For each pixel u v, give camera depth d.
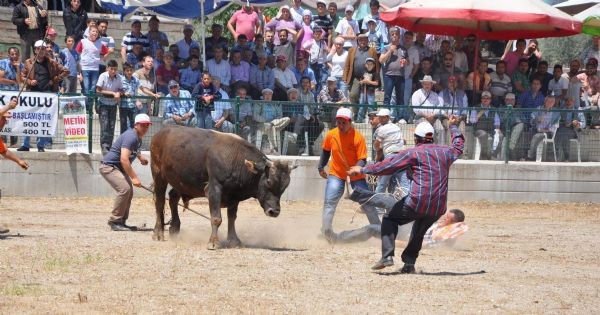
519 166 32.38
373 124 25.02
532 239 23.83
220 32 34.88
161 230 20.95
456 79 33.62
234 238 20.03
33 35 34.00
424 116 31.67
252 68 33.50
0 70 29.91
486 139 32.41
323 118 31.38
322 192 31.14
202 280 15.91
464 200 32.16
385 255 16.83
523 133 32.69
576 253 21.36
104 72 31.05
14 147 30.39
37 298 14.13
